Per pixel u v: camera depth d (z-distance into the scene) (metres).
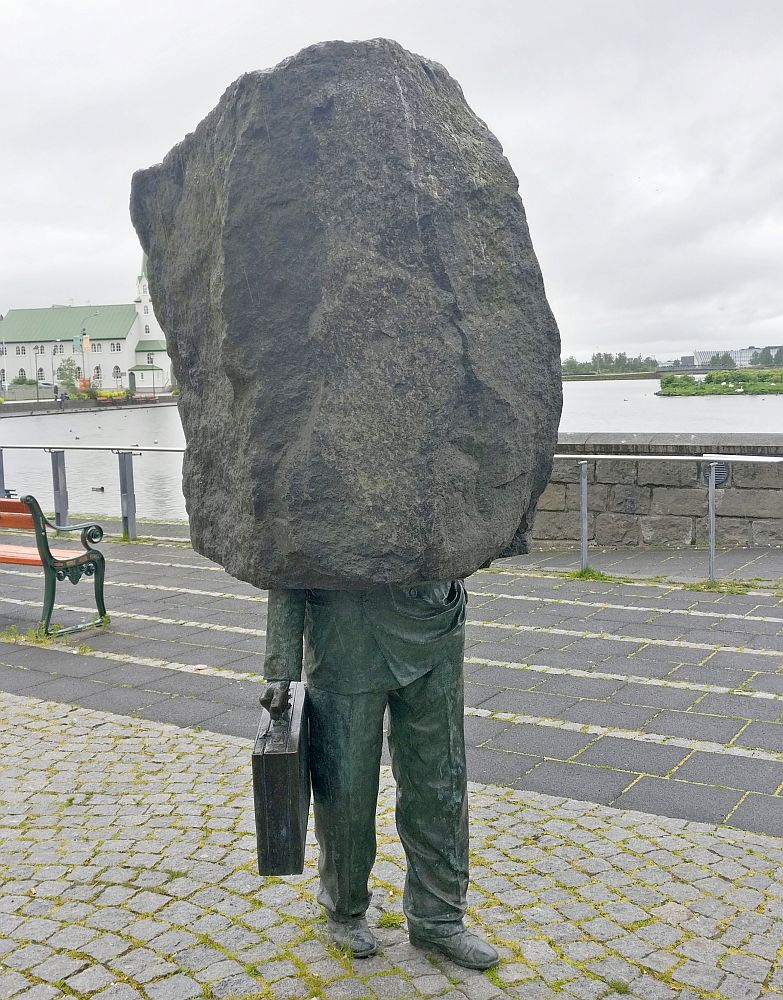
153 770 5.14
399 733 3.31
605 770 4.99
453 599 3.24
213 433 3.12
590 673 6.58
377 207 2.69
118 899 3.84
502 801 4.64
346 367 2.70
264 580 2.86
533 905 3.70
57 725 5.86
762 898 3.71
